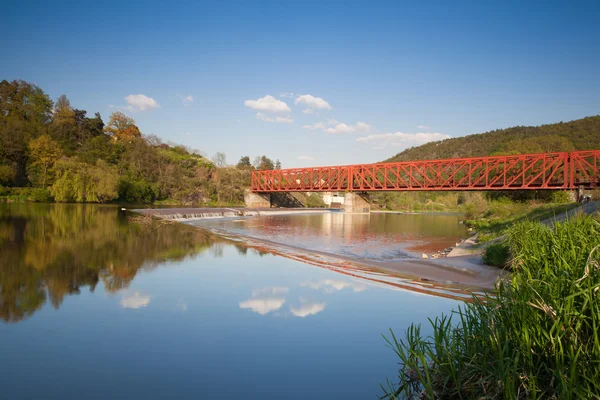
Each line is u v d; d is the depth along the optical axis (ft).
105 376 17.16
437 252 71.87
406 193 394.93
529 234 34.12
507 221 107.65
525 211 118.52
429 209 372.58
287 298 31.19
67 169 197.47
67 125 309.63
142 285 34.01
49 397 15.26
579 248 18.07
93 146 286.87
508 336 13.87
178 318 25.26
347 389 15.92
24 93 315.58
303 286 35.78
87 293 30.66
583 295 12.78
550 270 16.16
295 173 282.36
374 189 236.84
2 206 145.18
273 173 288.51
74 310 26.32
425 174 212.64
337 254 64.85
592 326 11.84
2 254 46.19
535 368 12.41
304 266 47.65
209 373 17.49
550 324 12.80
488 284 39.06
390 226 144.87
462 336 16.05
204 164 363.35
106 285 33.45
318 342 21.40
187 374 17.42
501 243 48.47
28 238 61.57
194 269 42.60
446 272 45.98
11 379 16.70
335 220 177.88
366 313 27.20
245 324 24.35
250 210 214.48
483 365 13.29
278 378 17.10
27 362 18.38
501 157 183.42
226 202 301.43
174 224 110.32
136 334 22.26
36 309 26.32
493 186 183.11
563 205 101.71
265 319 25.50
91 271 38.96
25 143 222.48
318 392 15.64
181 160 343.05
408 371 17.42
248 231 105.91
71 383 16.46
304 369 17.99
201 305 28.40
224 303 29.07
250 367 18.22
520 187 166.40
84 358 18.95
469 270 46.70
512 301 14.90
